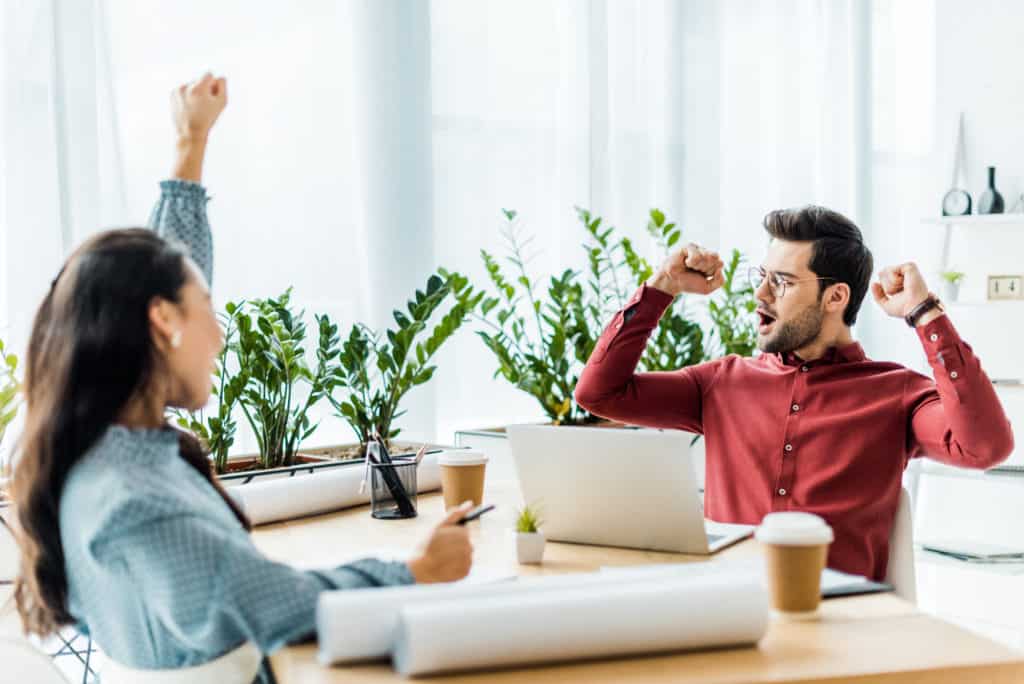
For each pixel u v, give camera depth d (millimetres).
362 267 3225
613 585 1156
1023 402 3717
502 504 2041
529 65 3619
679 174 3980
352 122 3203
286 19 3086
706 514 2137
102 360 1142
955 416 1836
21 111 2609
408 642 1053
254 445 2928
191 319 1204
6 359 2287
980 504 4191
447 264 3447
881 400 1993
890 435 1968
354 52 3199
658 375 2201
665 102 3953
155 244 1211
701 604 1136
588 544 1668
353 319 3217
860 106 4422
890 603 1362
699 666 1112
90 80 2691
